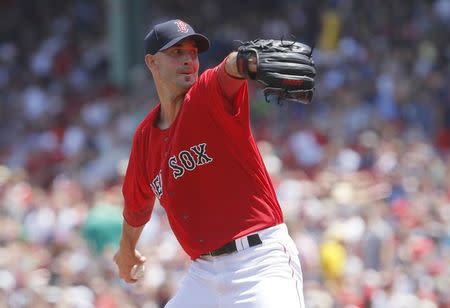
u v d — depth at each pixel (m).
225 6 90.19
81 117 69.62
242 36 86.31
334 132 66.75
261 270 17.56
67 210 51.28
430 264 44.91
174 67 17.62
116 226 46.97
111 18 73.44
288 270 17.67
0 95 79.06
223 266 17.75
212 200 17.77
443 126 71.12
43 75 80.75
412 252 46.41
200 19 88.94
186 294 18.20
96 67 79.75
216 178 17.69
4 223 47.12
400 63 76.25
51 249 44.44
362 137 63.50
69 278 40.53
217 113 17.28
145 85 67.50
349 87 72.38
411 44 80.38
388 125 66.06
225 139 17.50
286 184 53.94
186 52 17.70
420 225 49.84
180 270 42.25
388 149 60.84
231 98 17.19
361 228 47.28
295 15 87.50
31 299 38.59
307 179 59.53
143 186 19.06
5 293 38.00
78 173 62.72
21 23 89.69
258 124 69.56
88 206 52.22
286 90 16.36
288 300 17.39
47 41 86.38
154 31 17.77
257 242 17.64
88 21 88.12
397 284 42.28
